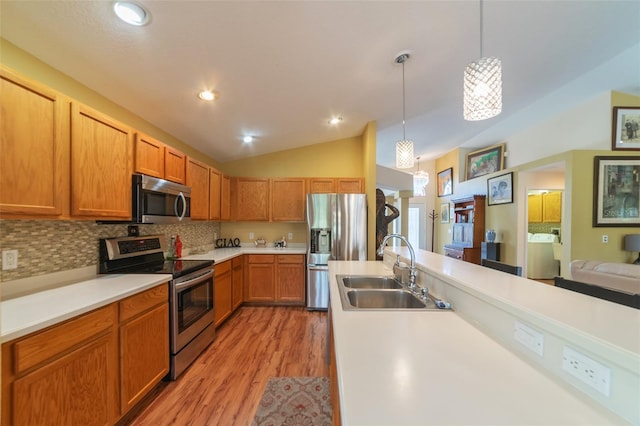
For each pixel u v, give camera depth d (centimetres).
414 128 482
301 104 292
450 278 135
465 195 685
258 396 195
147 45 166
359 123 390
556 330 75
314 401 189
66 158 155
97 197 174
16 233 157
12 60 154
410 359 82
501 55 252
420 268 179
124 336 163
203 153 398
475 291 113
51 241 177
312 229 385
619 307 88
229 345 273
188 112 268
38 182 140
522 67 290
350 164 455
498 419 57
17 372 108
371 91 288
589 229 392
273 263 394
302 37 182
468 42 221
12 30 145
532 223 662
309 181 425
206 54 183
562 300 96
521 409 60
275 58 201
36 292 160
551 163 433
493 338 97
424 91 307
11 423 107
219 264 308
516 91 366
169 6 139
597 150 393
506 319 95
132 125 254
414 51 222
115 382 157
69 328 129
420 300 147
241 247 441
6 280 153
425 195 865
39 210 140
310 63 215
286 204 423
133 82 205
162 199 234
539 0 183
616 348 60
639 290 226
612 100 392
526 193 511
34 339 114
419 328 106
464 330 104
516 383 70
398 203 797
